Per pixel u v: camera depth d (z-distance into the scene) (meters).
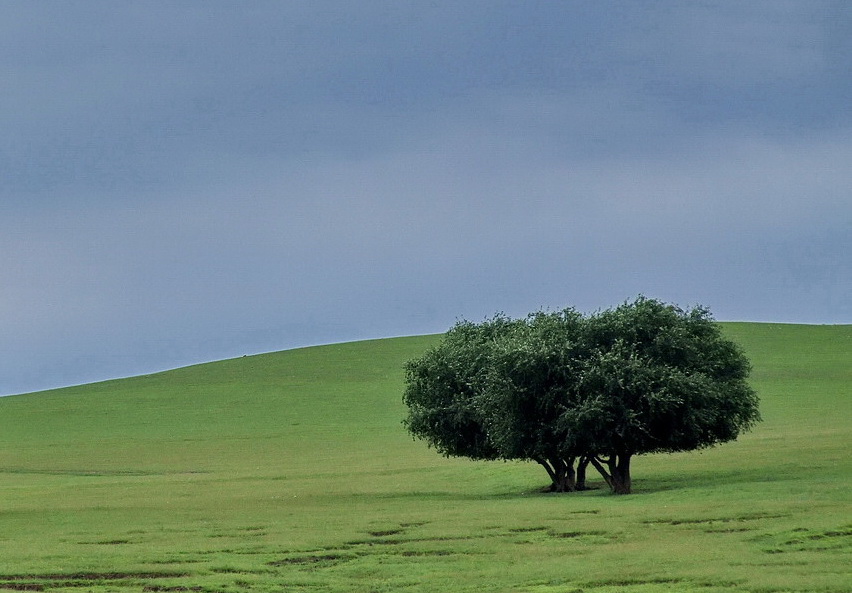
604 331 70.38
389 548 47.03
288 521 58.19
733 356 73.44
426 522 55.50
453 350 82.88
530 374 69.50
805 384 152.75
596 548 44.19
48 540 52.31
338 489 83.69
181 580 39.78
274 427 147.88
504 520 54.88
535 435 70.88
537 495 73.81
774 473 73.44
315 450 125.31
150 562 44.06
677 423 68.00
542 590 35.94
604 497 67.44
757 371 166.25
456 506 64.62
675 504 57.78
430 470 99.88
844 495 56.75
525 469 93.25
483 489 82.50
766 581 34.62
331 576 40.47
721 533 46.31
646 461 91.25
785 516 49.34
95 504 73.69
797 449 89.06
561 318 72.81
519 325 82.81
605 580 36.69
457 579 38.75
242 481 94.69
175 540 51.25
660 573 37.25
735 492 61.78
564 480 76.69
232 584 38.84
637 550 42.72
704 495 61.88
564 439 69.62
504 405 70.88
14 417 168.12
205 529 55.50
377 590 37.34
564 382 69.19
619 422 67.12
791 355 181.38
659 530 48.59
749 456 87.25
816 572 36.03
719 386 70.50
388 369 197.00
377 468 103.88
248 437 139.88
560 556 42.66
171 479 100.50
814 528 44.66
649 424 67.62
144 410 169.62
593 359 68.62
